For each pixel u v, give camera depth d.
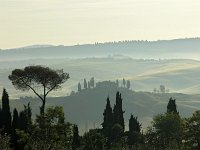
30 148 88.19
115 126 144.50
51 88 112.12
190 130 106.25
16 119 102.88
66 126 87.69
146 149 139.50
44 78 110.19
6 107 103.50
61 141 87.88
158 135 140.62
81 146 124.69
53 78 110.62
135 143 144.00
